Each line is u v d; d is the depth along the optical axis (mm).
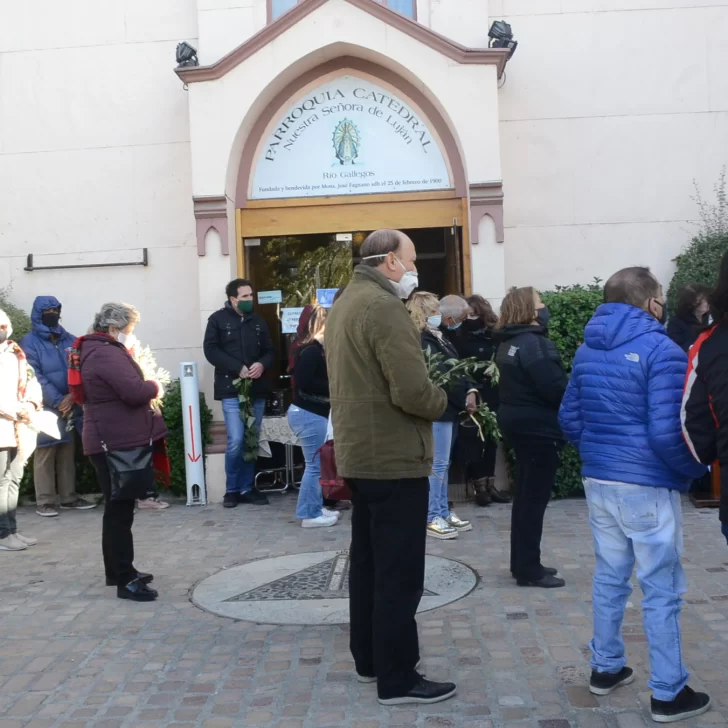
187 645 4602
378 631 3775
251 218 8578
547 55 8641
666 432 3420
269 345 8188
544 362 5105
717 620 4594
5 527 6703
